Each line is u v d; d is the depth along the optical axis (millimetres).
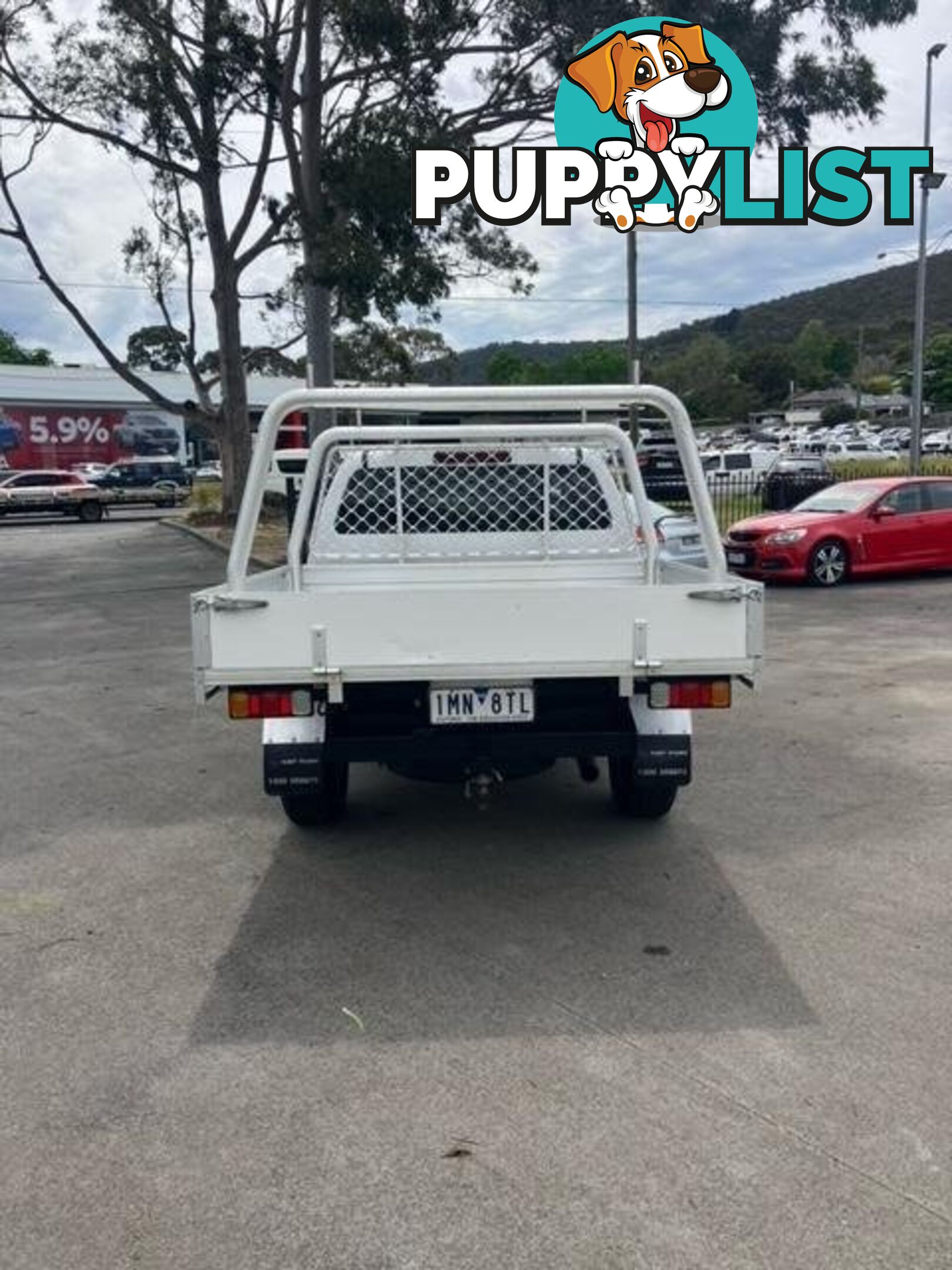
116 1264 2592
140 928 4516
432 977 4020
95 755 7336
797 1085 3254
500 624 4363
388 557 5715
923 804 5898
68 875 5129
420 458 5773
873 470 35406
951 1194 2764
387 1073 3377
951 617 12406
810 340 137625
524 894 4777
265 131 22047
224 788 6484
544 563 5648
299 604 4344
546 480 5684
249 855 5340
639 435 16719
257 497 4695
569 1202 2764
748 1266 2535
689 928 4391
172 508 41500
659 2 18125
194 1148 3025
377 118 17969
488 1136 3045
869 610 13000
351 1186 2848
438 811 5953
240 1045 3562
